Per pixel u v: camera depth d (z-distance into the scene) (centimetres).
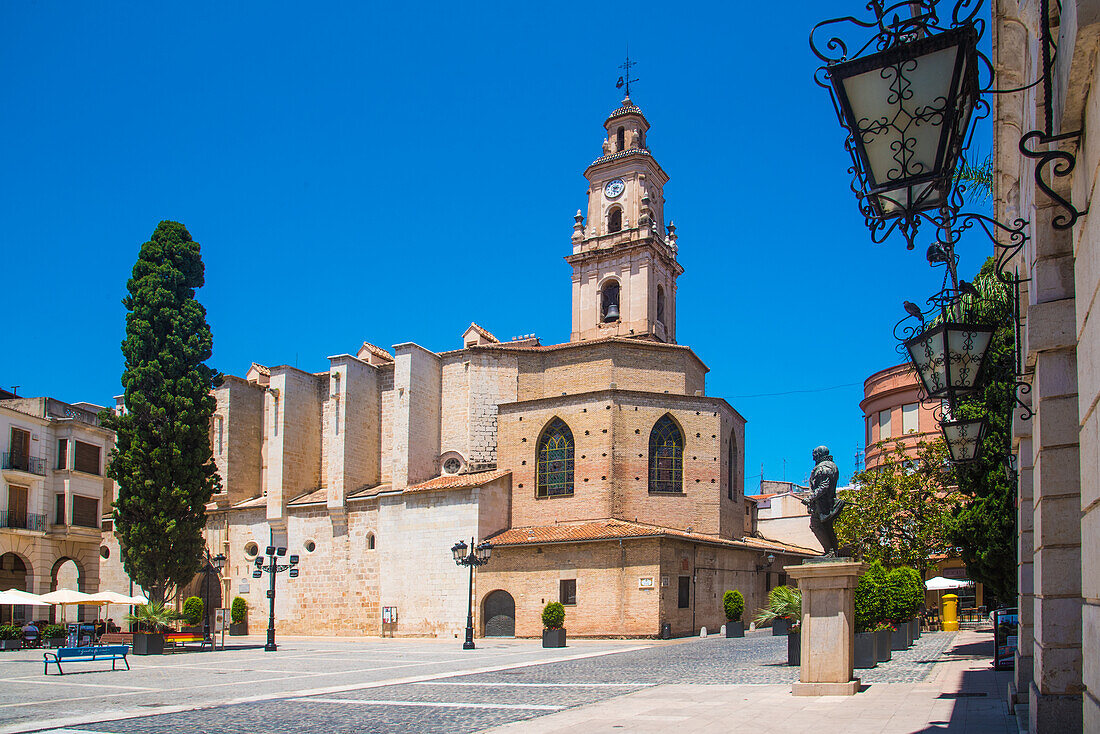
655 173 6059
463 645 3816
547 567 4434
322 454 5634
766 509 7006
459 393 5266
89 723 1616
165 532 4419
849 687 1516
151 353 4656
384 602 4775
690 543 4475
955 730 1115
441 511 4712
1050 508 842
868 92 584
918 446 3897
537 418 4931
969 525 2336
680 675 2203
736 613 4250
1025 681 1234
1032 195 859
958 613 4856
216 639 4916
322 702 1873
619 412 4728
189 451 4606
